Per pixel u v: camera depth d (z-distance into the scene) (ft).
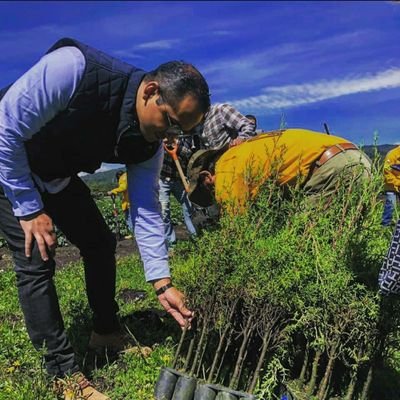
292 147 7.03
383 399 6.12
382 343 5.49
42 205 5.61
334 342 5.50
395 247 4.67
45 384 5.98
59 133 5.47
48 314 5.88
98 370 6.76
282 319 5.72
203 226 7.87
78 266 14.48
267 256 5.79
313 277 5.71
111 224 25.22
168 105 5.18
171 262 8.00
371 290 5.53
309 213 6.25
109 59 5.40
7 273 12.87
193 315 6.08
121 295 10.01
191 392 5.81
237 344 6.09
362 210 6.09
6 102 5.19
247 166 6.81
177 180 14.01
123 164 6.14
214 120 10.98
